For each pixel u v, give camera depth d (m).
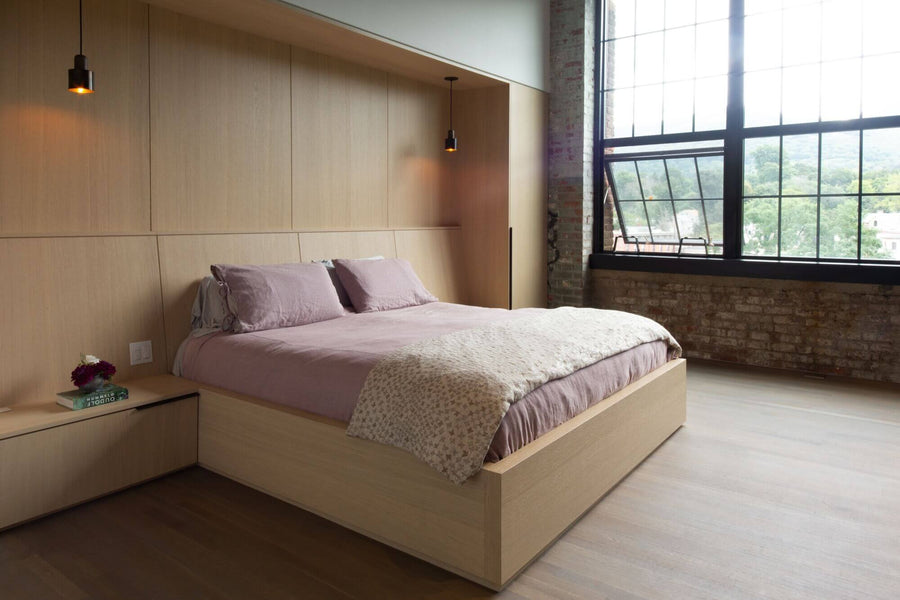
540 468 2.42
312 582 2.30
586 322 3.54
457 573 2.35
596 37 6.17
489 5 5.28
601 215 6.34
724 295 5.66
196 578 2.33
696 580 2.30
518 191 5.80
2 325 2.98
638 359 3.47
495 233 5.77
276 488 2.99
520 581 2.31
